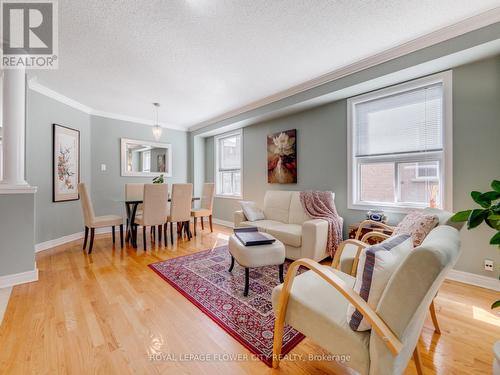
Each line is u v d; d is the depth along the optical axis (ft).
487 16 6.32
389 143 9.55
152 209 11.57
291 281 4.07
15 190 7.48
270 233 10.11
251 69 9.45
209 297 6.75
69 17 6.38
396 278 2.88
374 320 2.92
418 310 2.86
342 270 6.13
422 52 7.55
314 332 3.72
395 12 6.29
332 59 8.71
